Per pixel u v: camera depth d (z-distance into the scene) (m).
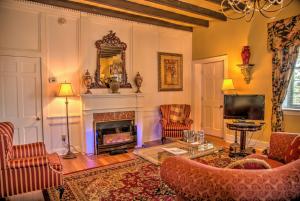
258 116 4.09
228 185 1.12
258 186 1.11
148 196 2.70
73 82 4.54
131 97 5.02
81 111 4.50
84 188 2.92
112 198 2.66
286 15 4.19
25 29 4.05
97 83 4.76
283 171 1.21
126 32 5.15
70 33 4.47
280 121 4.29
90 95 4.46
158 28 5.64
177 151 3.20
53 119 4.37
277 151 2.66
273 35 4.36
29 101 4.15
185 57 6.23
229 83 4.80
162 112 5.52
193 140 3.51
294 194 1.17
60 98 4.42
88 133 4.48
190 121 5.17
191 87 6.34
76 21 4.53
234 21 5.15
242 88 5.06
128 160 4.07
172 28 5.84
